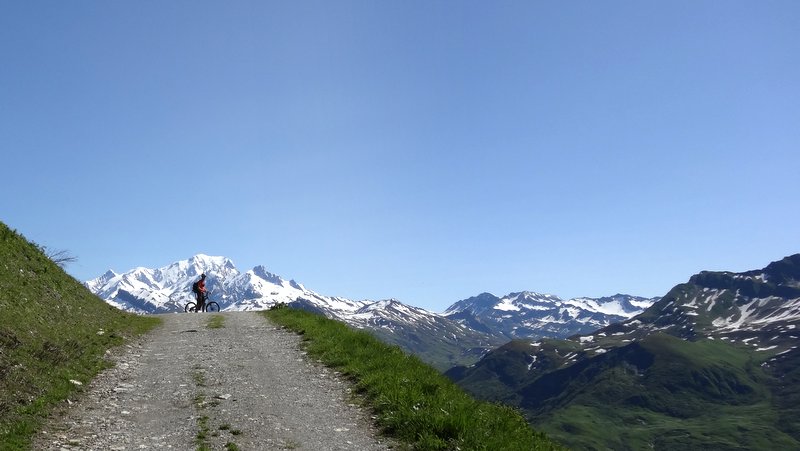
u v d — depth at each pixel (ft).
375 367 67.31
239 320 121.49
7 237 99.66
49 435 43.29
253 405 53.93
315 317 116.37
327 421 49.75
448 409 49.08
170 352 82.12
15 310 71.20
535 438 50.42
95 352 73.97
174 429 46.34
